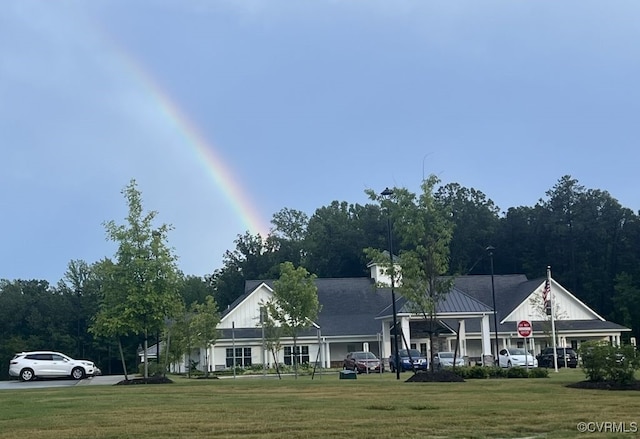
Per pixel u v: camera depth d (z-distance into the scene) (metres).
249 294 61.00
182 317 45.53
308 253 101.00
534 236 92.44
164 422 15.32
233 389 25.55
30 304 97.31
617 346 23.73
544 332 59.47
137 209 32.22
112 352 96.62
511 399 19.45
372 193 31.03
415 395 21.12
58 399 21.88
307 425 14.40
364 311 64.06
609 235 88.69
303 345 60.19
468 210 96.44
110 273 31.66
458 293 54.06
